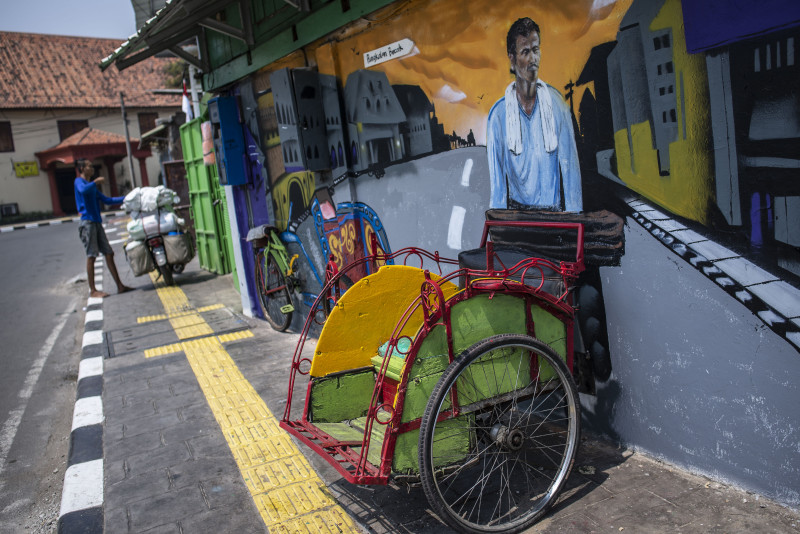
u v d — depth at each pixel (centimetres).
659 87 281
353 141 498
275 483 347
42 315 934
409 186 448
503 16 349
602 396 343
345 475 262
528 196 359
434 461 269
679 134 277
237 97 679
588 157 320
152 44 616
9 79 3478
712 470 293
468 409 274
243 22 589
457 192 409
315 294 597
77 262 1490
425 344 267
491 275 284
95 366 601
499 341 270
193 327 730
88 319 823
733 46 250
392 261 482
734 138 257
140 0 784
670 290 295
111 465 385
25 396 588
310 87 514
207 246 1133
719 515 270
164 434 426
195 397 493
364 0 426
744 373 272
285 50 540
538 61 334
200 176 1088
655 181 291
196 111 1030
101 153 3384
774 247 251
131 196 986
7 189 3384
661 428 314
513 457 302
